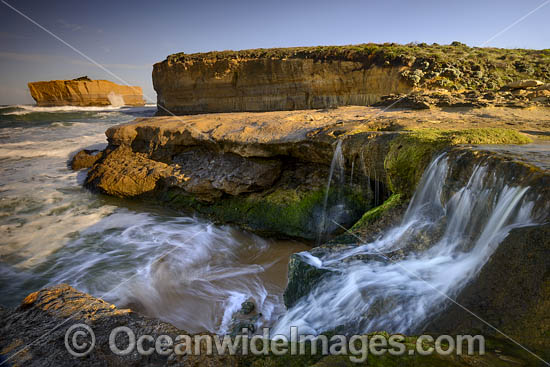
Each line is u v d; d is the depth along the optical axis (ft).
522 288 7.26
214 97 76.84
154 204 32.17
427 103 31.40
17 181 39.17
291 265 13.74
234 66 70.54
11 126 92.99
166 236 26.03
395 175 17.63
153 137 35.45
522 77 42.01
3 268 21.42
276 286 18.80
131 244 24.70
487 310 7.47
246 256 23.09
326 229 23.25
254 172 26.78
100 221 28.89
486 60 45.98
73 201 33.35
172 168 32.01
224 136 28.68
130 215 30.17
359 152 20.79
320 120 29.27
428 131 18.83
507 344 6.24
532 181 9.45
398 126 22.85
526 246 8.03
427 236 13.29
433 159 15.39
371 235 15.01
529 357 5.71
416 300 9.44
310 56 59.11
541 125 20.92
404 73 45.44
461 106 30.27
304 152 25.36
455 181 13.37
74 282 19.77
